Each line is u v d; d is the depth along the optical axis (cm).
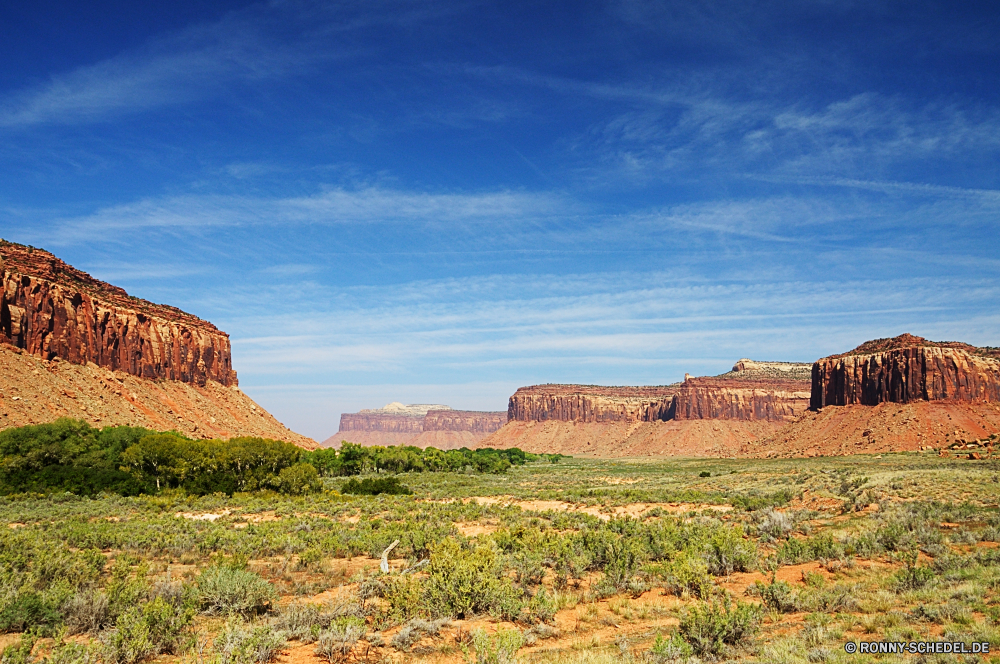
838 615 1380
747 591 1727
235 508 4928
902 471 5884
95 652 1256
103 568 2272
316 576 2212
